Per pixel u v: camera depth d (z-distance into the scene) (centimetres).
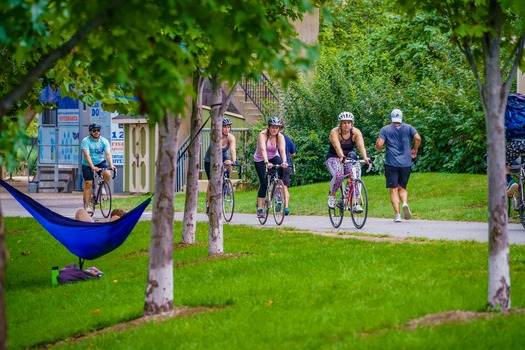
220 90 3862
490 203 2366
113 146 9688
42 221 3634
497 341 2002
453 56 8088
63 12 1784
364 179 7700
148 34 1862
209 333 2347
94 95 3672
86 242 3675
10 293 3541
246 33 1898
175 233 4938
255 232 4816
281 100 9125
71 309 3028
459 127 7462
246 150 8912
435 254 3438
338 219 5162
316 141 8494
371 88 8719
